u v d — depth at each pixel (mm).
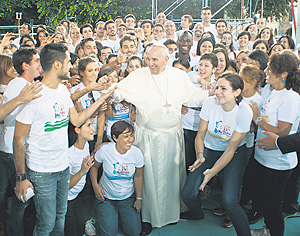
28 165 2512
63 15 16906
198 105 3369
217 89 2883
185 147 3875
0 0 18469
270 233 2984
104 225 3084
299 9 6801
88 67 3545
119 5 17312
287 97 2840
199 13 16938
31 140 2469
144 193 3291
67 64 2504
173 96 3227
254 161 3234
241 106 2953
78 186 3180
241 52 4316
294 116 2844
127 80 3225
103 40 7430
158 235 3242
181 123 3742
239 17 17344
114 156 3082
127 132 2975
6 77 3266
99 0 17031
